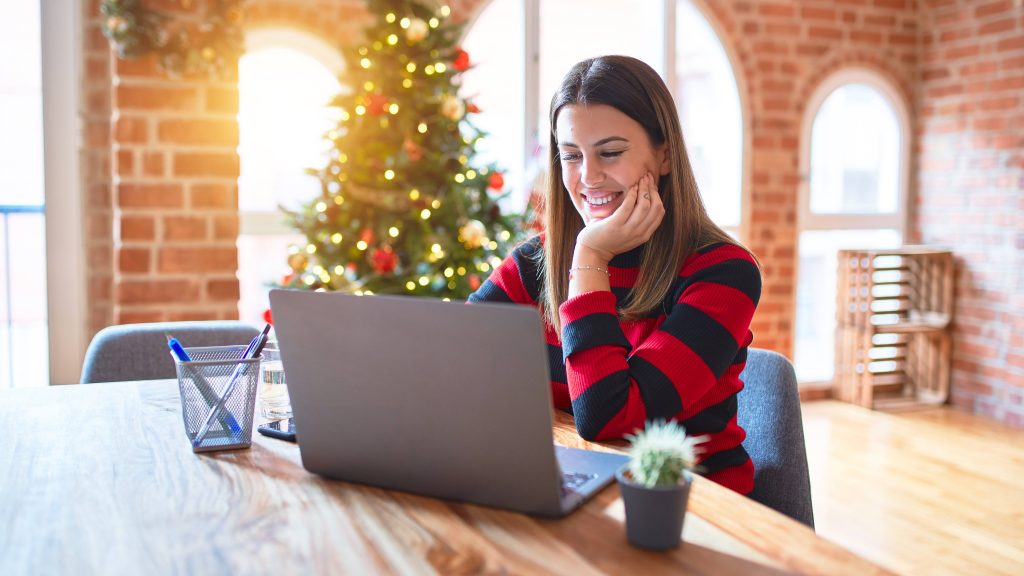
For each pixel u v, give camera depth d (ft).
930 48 15.03
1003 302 13.71
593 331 3.68
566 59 13.55
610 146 4.06
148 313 10.13
